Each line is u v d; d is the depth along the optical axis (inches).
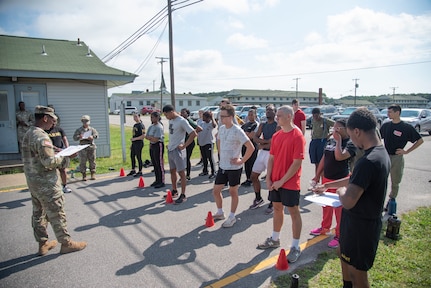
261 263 137.6
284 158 140.2
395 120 193.8
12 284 122.0
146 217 196.1
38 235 145.2
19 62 406.3
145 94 2645.2
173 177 234.1
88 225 182.7
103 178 304.8
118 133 810.2
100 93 448.1
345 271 106.1
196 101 2635.3
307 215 200.1
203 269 132.6
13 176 320.2
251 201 230.5
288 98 3132.4
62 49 516.4
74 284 121.8
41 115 138.9
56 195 141.6
